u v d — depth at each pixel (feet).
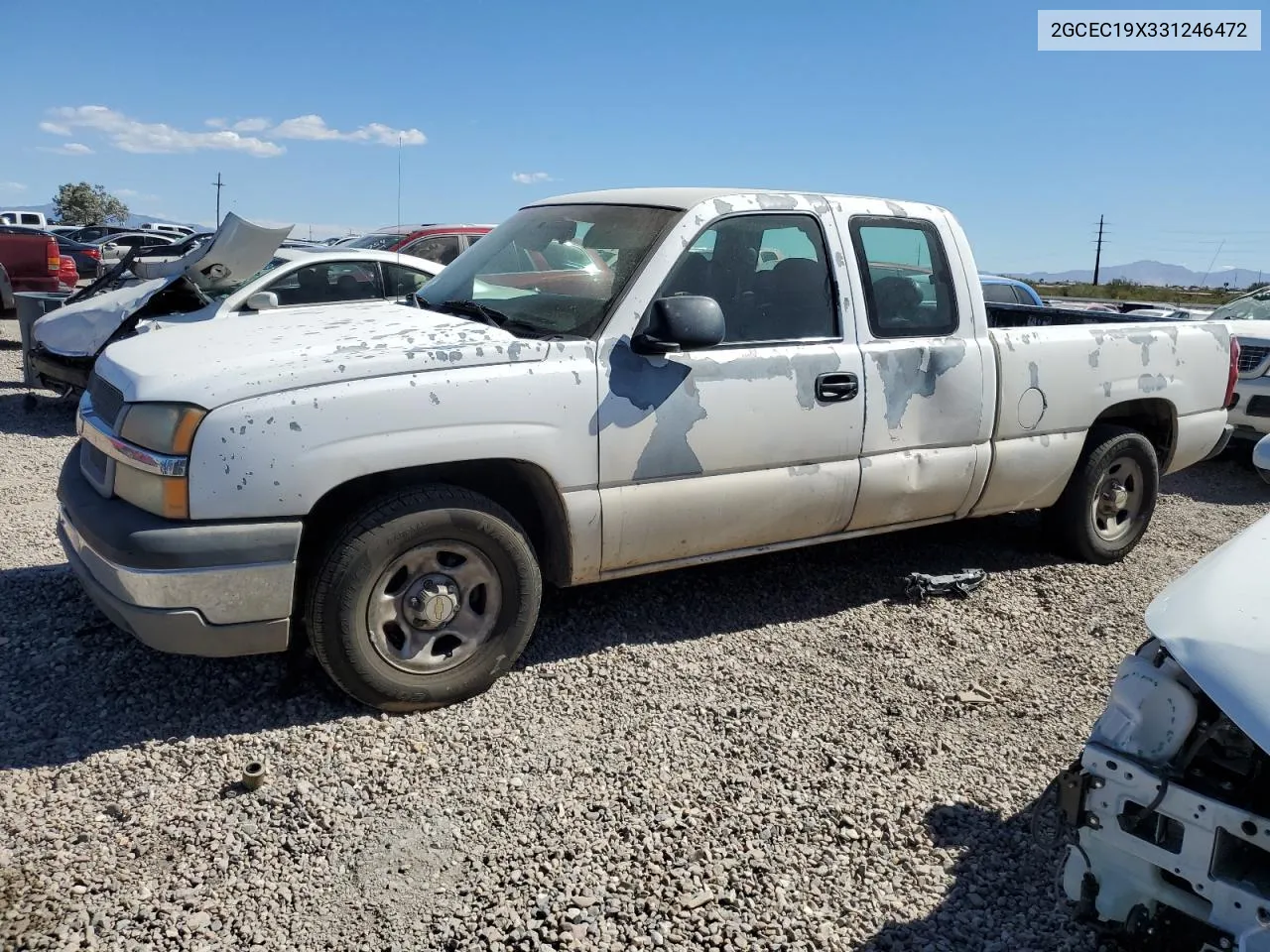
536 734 11.32
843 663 13.56
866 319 14.44
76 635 13.15
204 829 9.35
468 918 8.38
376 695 11.36
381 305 14.46
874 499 14.67
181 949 7.90
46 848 8.98
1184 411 18.25
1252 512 23.88
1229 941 6.55
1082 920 7.52
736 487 13.34
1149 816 6.93
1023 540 19.34
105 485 11.19
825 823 9.95
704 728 11.63
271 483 10.40
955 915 8.77
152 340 12.46
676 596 15.53
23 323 28.81
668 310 12.01
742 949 8.21
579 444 12.06
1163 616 7.09
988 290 40.04
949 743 11.59
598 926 8.36
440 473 11.83
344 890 8.66
